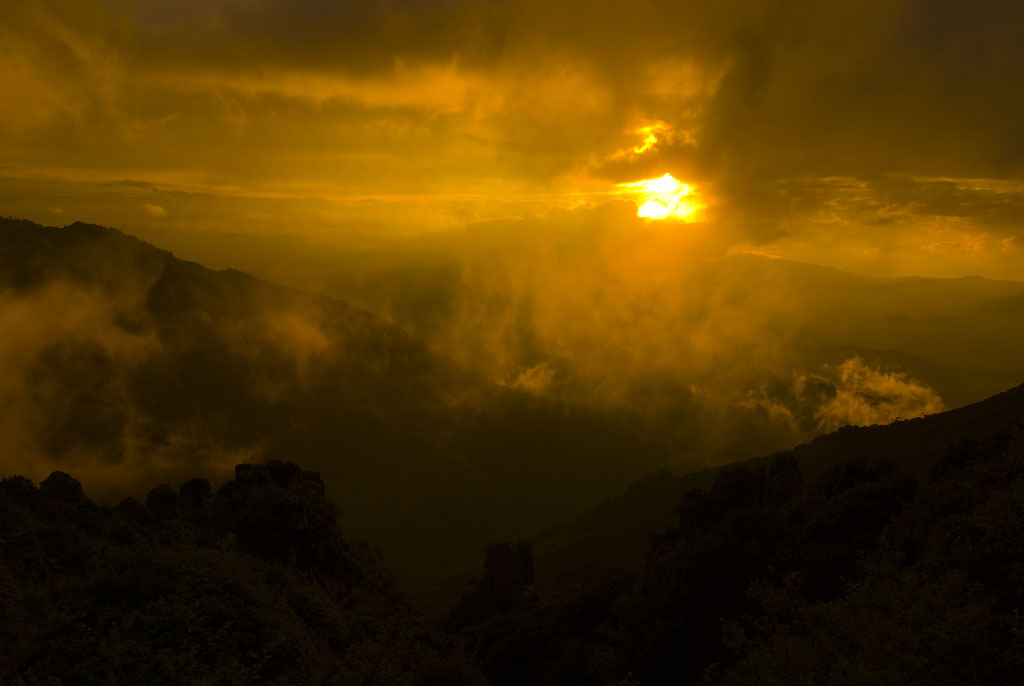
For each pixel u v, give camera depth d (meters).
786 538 22.36
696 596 22.41
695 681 20.38
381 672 13.66
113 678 10.32
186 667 10.55
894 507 21.81
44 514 18.58
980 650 9.38
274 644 12.91
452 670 15.55
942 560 13.49
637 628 23.23
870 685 9.12
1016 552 12.60
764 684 10.09
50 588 13.98
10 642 12.09
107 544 18.17
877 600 10.45
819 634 10.12
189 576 13.88
